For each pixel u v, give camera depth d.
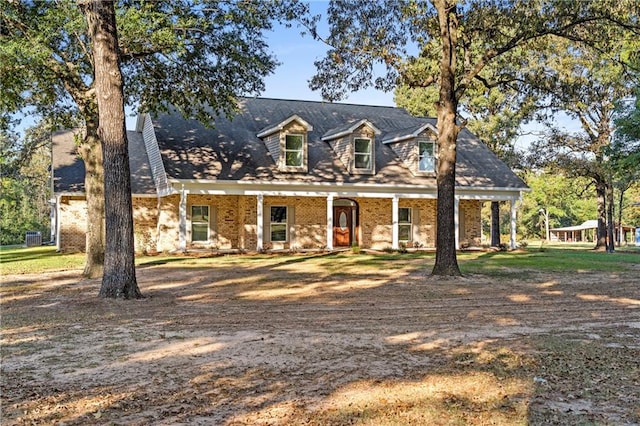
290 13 16.28
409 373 5.80
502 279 15.02
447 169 15.63
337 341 7.30
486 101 33.09
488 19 15.67
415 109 40.03
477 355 6.60
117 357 6.43
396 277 15.18
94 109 15.31
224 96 18.00
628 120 24.33
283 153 23.50
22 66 14.40
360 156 25.05
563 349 6.95
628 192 56.94
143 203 24.39
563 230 59.94
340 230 26.38
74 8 13.28
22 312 9.53
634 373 5.89
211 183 22.02
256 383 5.43
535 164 32.47
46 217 54.53
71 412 4.64
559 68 26.75
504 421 4.47
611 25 15.68
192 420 4.45
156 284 13.41
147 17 14.48
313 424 4.36
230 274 15.64
